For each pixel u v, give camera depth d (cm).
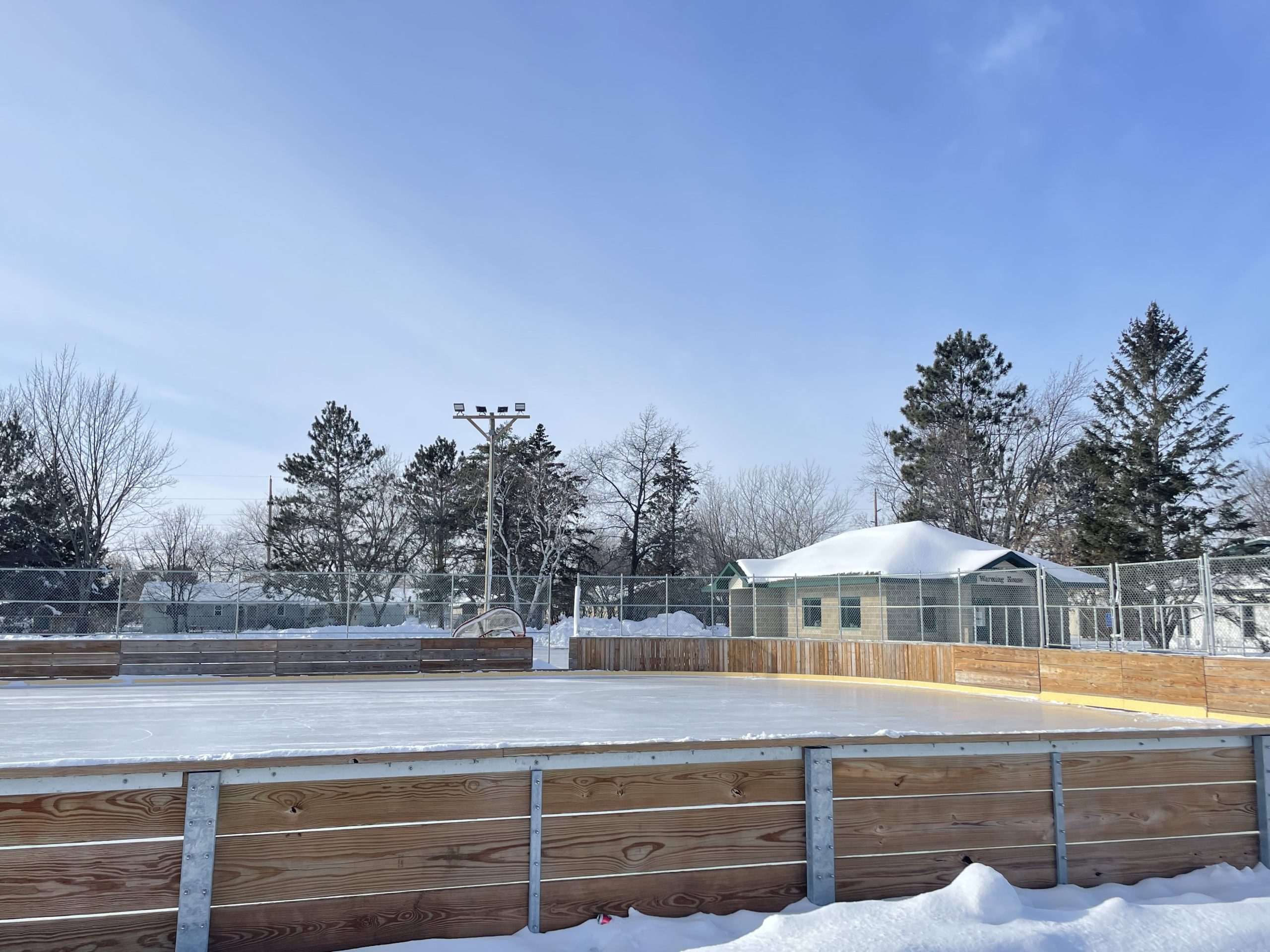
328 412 5459
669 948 403
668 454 5897
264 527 6166
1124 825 530
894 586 3062
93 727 1227
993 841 506
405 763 423
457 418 3284
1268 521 4891
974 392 5178
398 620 2783
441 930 420
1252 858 553
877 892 483
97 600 2475
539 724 1283
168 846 388
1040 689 1858
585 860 443
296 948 398
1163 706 1558
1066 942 409
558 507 5419
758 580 3466
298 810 405
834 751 487
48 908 371
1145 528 4044
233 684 2095
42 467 4284
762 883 469
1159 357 4372
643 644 2570
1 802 369
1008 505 4934
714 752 468
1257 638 1991
